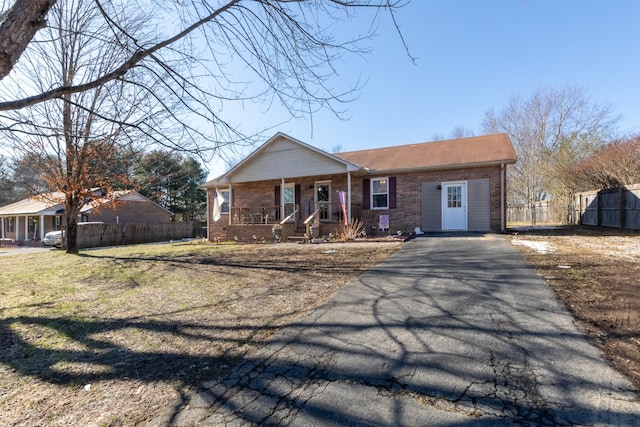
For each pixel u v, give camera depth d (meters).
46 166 10.30
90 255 11.12
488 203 12.48
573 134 24.42
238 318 3.89
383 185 14.22
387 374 2.44
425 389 2.21
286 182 16.38
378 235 12.84
